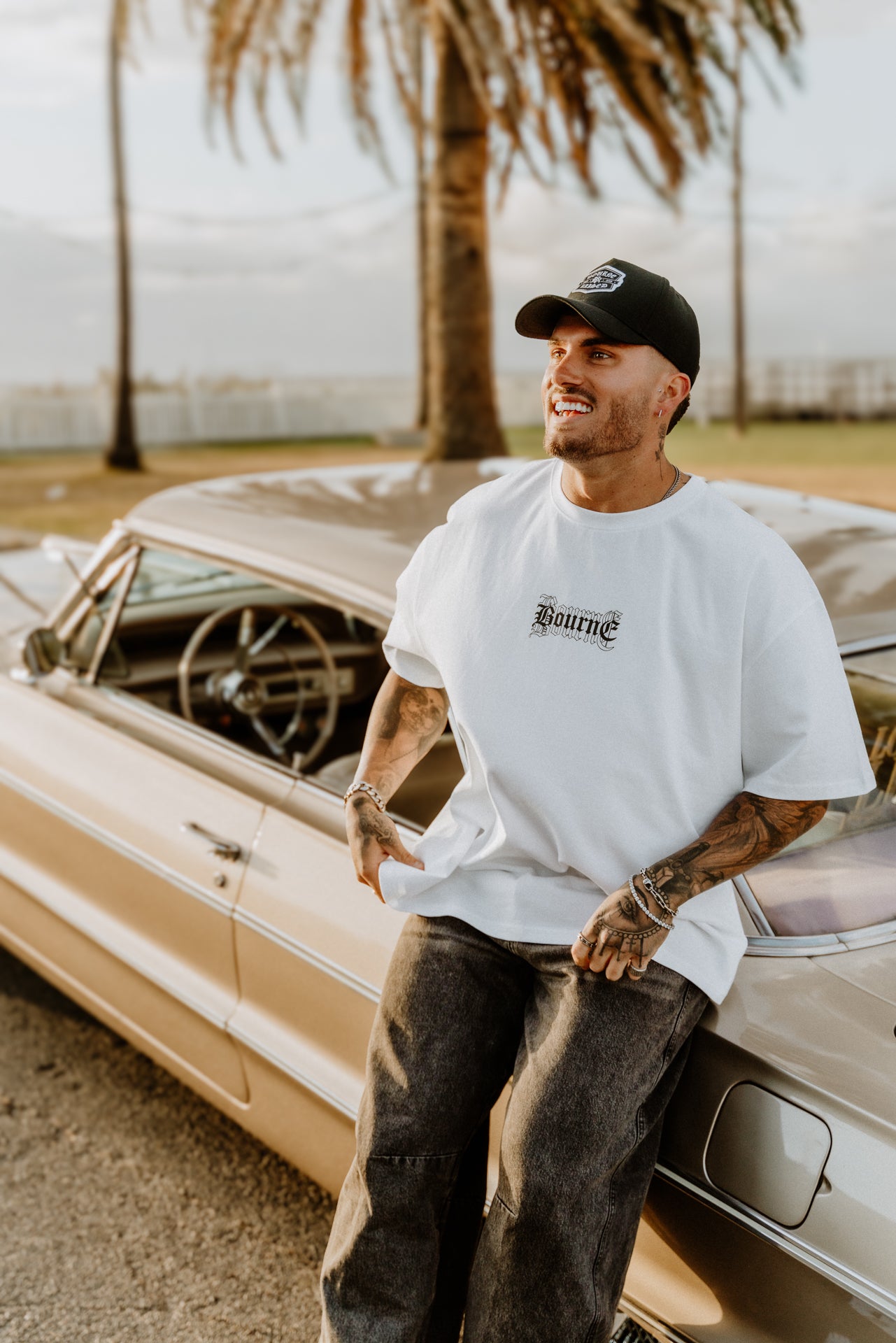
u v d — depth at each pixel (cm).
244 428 2650
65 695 306
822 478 1477
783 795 161
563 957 172
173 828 259
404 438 2361
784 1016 171
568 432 162
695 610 160
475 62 906
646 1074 166
